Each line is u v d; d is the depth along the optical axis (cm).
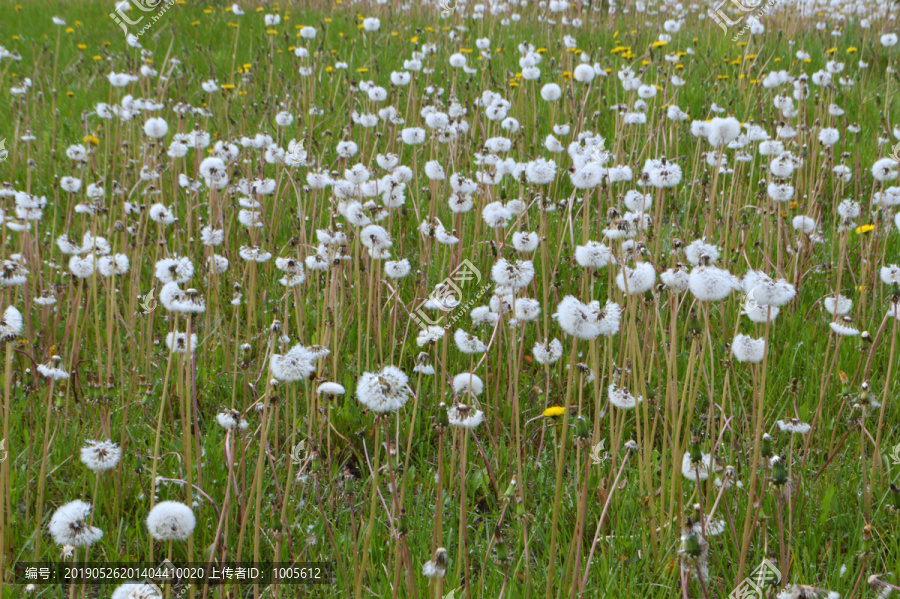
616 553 239
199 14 1081
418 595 217
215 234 347
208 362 347
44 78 811
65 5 1219
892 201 407
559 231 430
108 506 255
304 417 297
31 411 281
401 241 445
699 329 229
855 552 238
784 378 334
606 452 270
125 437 277
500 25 970
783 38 904
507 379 337
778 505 210
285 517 234
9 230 440
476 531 249
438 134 494
